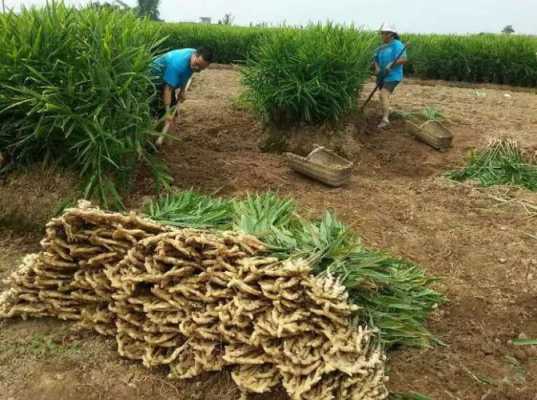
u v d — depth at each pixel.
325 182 5.91
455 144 7.50
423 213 5.43
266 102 7.21
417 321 3.55
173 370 3.15
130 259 3.27
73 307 3.56
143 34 5.36
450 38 15.00
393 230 5.05
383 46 7.89
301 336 2.95
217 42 16.62
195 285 3.16
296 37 7.16
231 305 3.05
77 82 4.66
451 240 4.88
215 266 3.17
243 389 2.96
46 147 4.92
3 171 4.93
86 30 4.86
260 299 3.04
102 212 3.38
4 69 4.64
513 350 3.53
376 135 7.86
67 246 3.44
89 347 3.41
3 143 4.93
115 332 3.43
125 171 5.04
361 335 2.91
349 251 3.33
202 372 3.16
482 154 6.86
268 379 2.95
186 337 3.18
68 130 4.56
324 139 7.21
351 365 2.82
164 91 5.77
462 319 3.81
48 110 4.52
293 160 6.07
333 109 7.10
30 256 3.63
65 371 3.24
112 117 4.77
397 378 3.21
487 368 3.36
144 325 3.24
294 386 2.83
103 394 3.10
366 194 5.84
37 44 4.63
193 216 3.94
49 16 4.79
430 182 6.32
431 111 8.38
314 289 2.95
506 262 4.52
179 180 5.66
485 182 6.29
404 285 3.60
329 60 6.94
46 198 4.70
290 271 3.00
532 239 4.91
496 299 4.04
